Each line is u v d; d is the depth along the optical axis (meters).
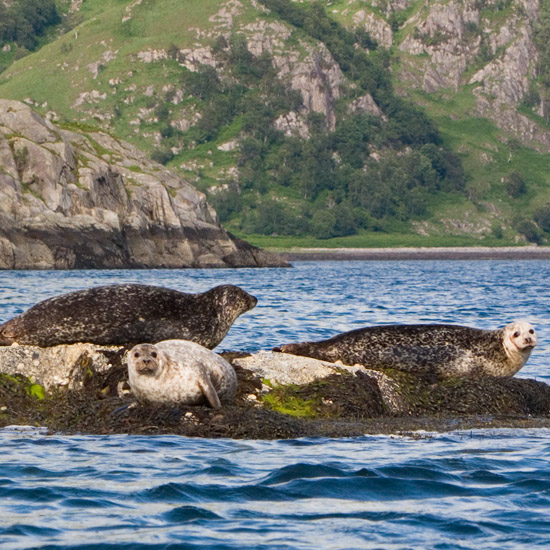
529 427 50.09
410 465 39.25
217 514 31.64
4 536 28.80
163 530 29.62
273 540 28.72
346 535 29.30
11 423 48.00
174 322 56.16
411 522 30.83
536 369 70.88
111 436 45.19
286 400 51.75
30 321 55.88
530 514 31.83
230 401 50.56
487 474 37.88
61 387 52.66
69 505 32.50
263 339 87.50
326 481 36.31
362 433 47.25
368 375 55.16
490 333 58.50
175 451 41.72
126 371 52.50
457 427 49.72
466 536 29.25
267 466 38.84
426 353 58.28
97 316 55.53
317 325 103.19
